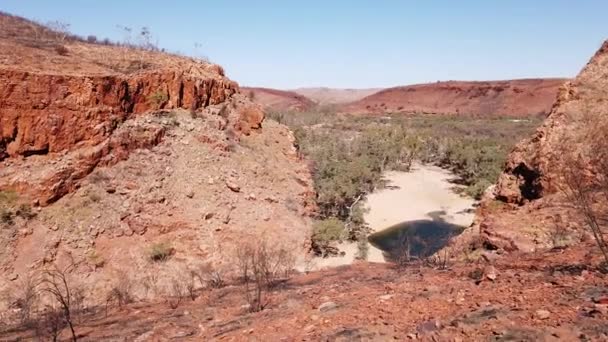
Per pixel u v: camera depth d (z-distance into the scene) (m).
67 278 19.81
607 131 13.20
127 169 26.30
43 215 21.94
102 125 26.14
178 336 7.50
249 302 9.24
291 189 34.31
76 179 24.06
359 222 37.94
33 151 23.70
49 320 11.81
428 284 7.05
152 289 19.97
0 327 13.14
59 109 24.62
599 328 3.91
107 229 22.94
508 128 95.12
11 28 35.03
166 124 30.48
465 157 55.91
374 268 12.45
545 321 4.32
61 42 33.31
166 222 24.88
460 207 45.91
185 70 35.19
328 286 9.27
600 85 15.85
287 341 5.46
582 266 6.28
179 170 28.28
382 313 5.77
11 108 23.11
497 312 4.77
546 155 14.88
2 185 21.88
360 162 52.12
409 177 56.81
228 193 28.89
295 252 27.33
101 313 12.88
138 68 31.92
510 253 9.56
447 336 4.46
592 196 10.21
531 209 12.49
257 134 38.28
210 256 24.08
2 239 19.95
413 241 31.61
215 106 36.25
